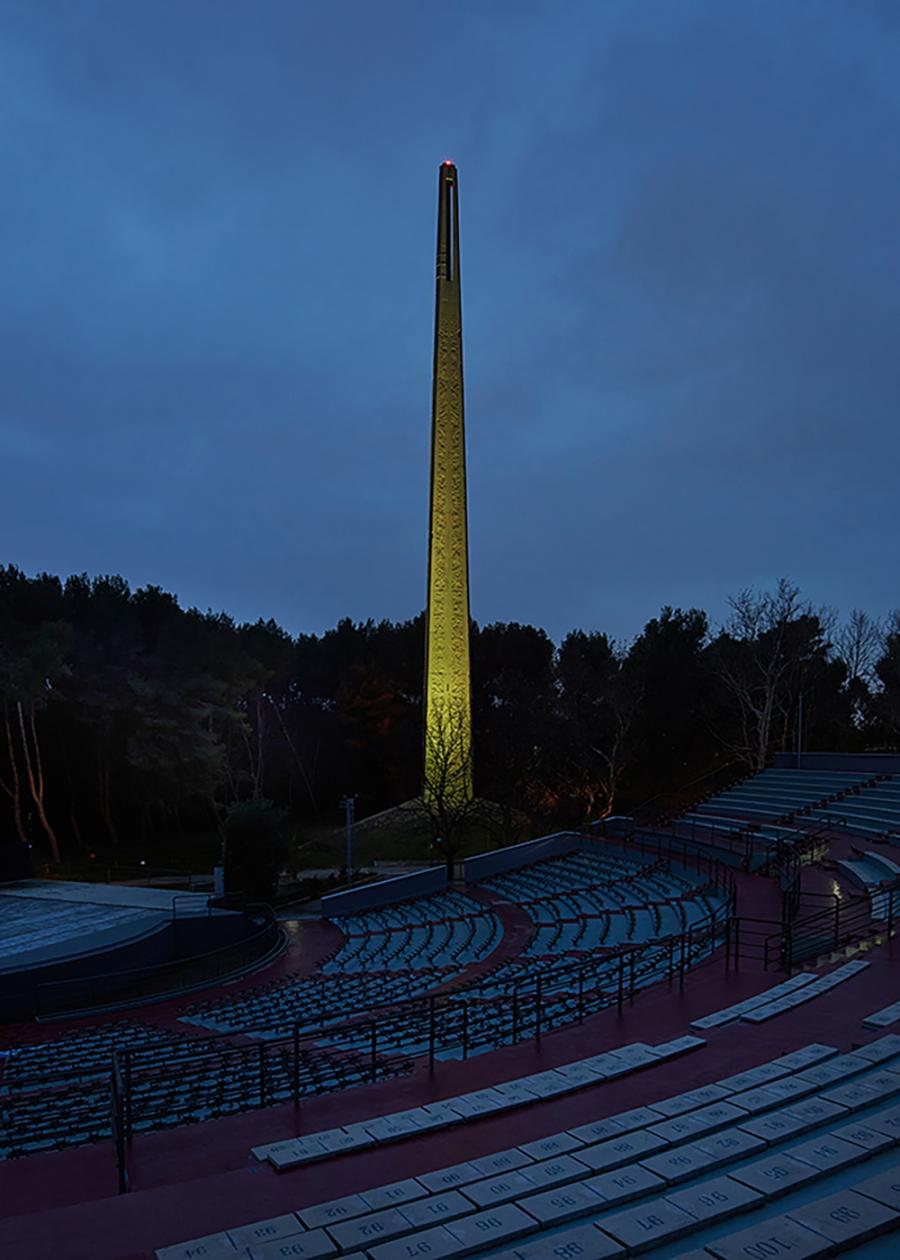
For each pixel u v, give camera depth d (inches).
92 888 1533.0
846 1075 362.0
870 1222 229.0
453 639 2222.0
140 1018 920.3
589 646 3016.7
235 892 1435.8
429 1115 336.5
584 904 1316.4
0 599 2503.7
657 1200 251.1
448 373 2282.2
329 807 3196.4
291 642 3262.8
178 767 2304.4
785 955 616.7
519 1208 252.7
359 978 1001.5
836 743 2600.9
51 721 2361.0
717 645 2529.5
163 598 2847.0
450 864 1705.2
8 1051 728.3
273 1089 473.1
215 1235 243.6
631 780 2687.0
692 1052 413.4
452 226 2317.9
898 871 917.8
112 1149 336.5
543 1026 602.2
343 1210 259.3
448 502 2253.9
